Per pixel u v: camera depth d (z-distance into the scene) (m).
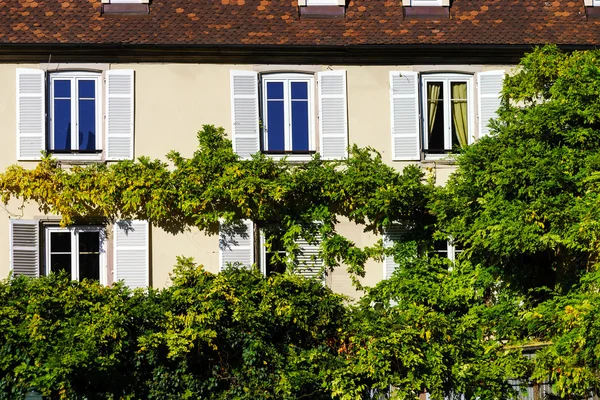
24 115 32.53
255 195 32.00
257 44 32.84
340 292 32.75
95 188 32.09
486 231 29.80
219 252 32.53
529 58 31.61
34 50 32.47
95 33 32.88
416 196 32.38
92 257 32.53
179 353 28.20
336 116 33.31
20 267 32.09
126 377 28.38
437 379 28.89
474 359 29.53
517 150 29.73
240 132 32.97
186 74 33.06
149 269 32.44
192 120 32.94
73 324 28.09
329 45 33.03
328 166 32.62
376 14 34.19
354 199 32.66
